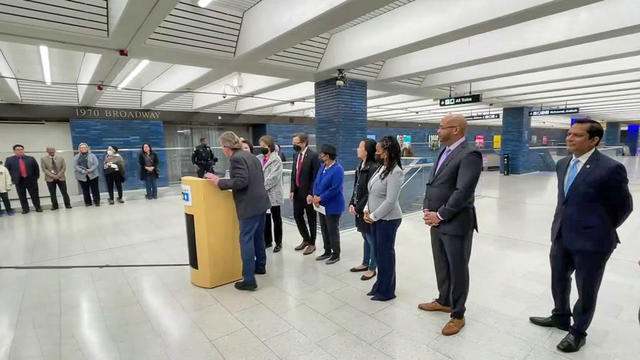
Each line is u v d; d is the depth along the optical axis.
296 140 3.88
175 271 3.57
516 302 2.71
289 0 4.01
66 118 9.71
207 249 3.05
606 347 2.11
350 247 4.21
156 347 2.25
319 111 7.19
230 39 4.94
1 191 6.49
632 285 2.94
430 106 13.97
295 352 2.16
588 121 1.96
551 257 2.25
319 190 3.54
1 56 5.96
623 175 1.87
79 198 8.05
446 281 2.53
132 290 3.11
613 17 4.10
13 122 9.26
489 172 13.61
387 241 2.70
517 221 5.30
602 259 1.96
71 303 2.88
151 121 11.02
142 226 5.59
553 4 3.38
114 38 4.18
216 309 2.72
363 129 7.16
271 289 3.06
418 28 4.51
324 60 6.04
